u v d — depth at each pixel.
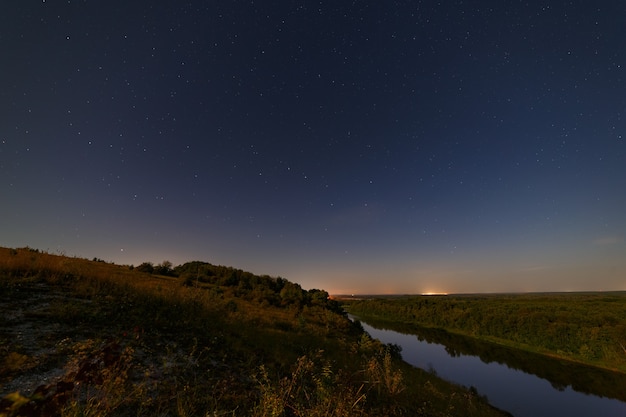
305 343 14.84
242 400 5.73
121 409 4.29
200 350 8.04
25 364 4.91
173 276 41.69
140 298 11.33
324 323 32.12
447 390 18.91
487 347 55.28
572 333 51.41
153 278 30.36
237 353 8.84
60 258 16.77
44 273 11.95
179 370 6.35
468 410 14.12
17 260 12.47
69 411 2.98
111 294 10.95
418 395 11.96
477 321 73.44
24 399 1.48
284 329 18.30
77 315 7.97
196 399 5.19
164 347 7.52
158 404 4.76
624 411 26.14
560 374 38.06
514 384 32.75
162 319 9.66
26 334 6.29
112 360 3.29
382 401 8.78
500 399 27.17
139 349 6.96
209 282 44.25
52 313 7.73
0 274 10.51
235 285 46.81
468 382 32.22
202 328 10.23
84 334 6.91
